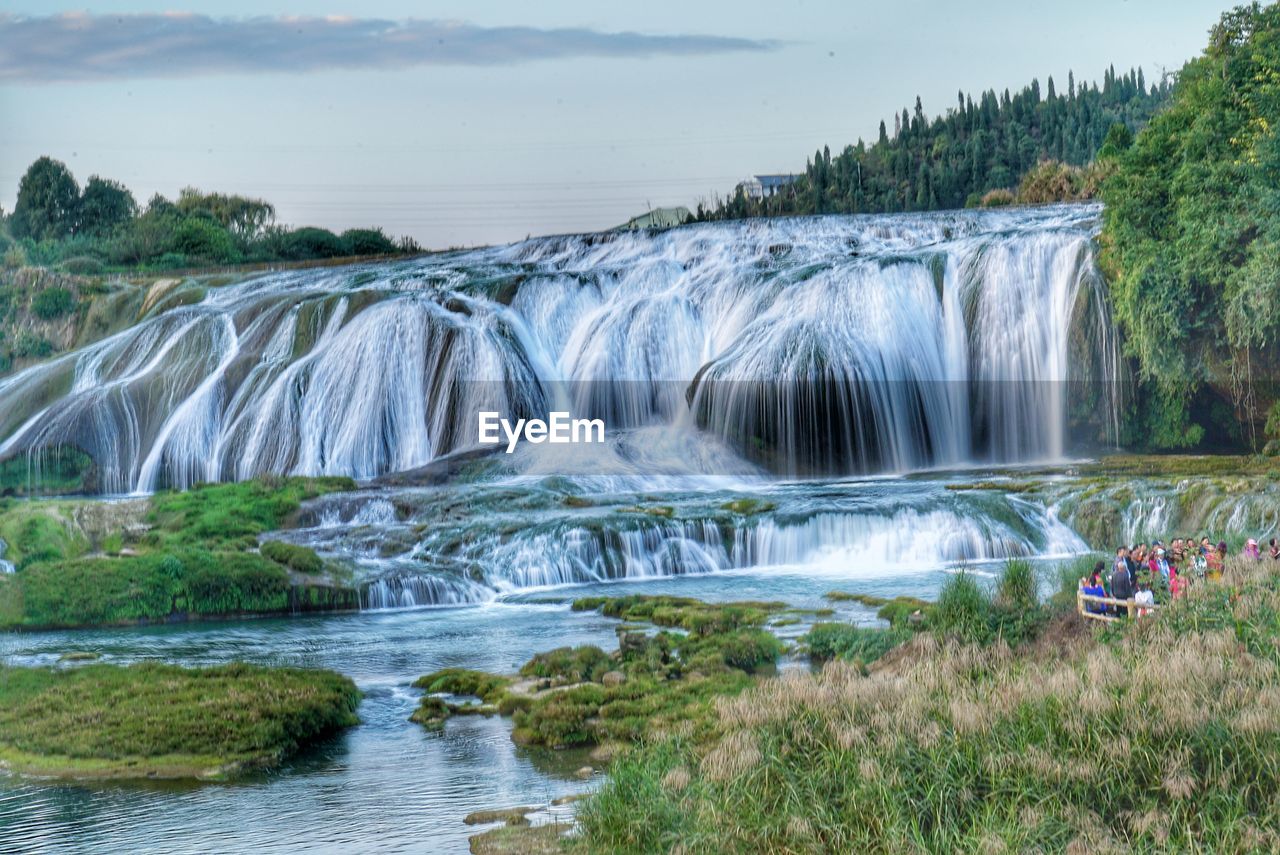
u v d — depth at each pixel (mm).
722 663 35500
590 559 53656
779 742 25094
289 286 98000
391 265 104312
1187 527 52531
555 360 84938
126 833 25391
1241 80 68500
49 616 47438
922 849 20953
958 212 93062
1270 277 61219
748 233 94375
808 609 44469
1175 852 19812
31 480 78500
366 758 30188
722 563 55125
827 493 62312
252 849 24281
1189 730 22531
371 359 80625
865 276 79875
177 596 48938
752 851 21828
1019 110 183000
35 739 31031
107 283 104938
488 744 31047
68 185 167000
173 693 34188
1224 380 68375
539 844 23641
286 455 79125
